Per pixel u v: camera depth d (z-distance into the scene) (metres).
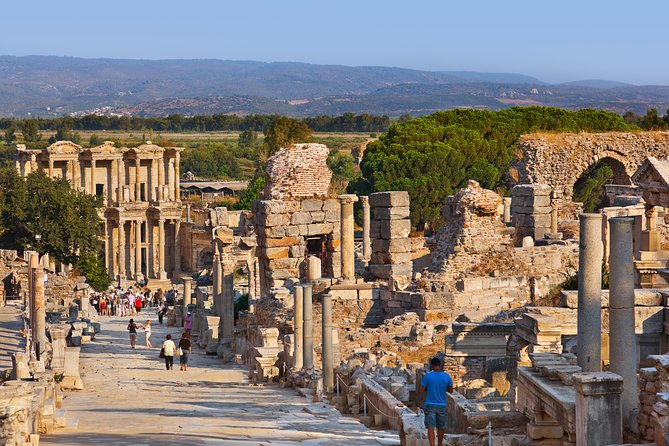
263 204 66.38
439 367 28.77
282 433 33.28
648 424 24.59
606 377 23.25
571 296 44.81
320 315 60.75
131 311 126.88
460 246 63.94
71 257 164.50
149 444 29.36
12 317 86.62
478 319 54.59
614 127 141.00
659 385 24.33
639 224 70.44
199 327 88.12
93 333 88.38
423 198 132.12
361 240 125.44
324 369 46.75
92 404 45.56
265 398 47.66
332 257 67.69
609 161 114.12
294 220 66.69
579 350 28.67
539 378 27.31
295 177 66.94
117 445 29.06
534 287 59.25
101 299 127.81
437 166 134.50
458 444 28.42
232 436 32.34
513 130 143.50
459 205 64.38
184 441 30.42
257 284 106.19
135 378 60.50
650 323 42.94
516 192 79.56
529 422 27.50
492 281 60.72
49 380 43.94
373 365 45.28
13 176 167.25
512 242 68.12
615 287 27.97
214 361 71.06
